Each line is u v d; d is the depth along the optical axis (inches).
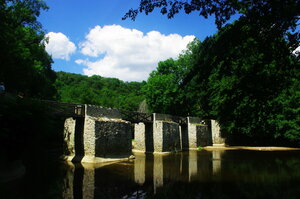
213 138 1027.9
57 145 809.5
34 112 320.5
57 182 313.4
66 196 251.0
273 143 1037.2
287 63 201.3
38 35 759.1
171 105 1165.7
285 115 854.5
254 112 253.9
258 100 236.8
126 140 592.7
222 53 211.8
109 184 309.7
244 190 280.5
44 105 345.1
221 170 419.5
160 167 453.7
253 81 219.1
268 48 197.5
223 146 1016.2
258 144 1062.4
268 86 217.6
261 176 364.2
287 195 257.9
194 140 900.6
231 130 961.5
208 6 196.9
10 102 300.5
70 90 1552.7
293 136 895.1
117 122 569.0
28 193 255.4
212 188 291.0
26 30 707.4
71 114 509.0
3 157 307.6
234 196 256.1
